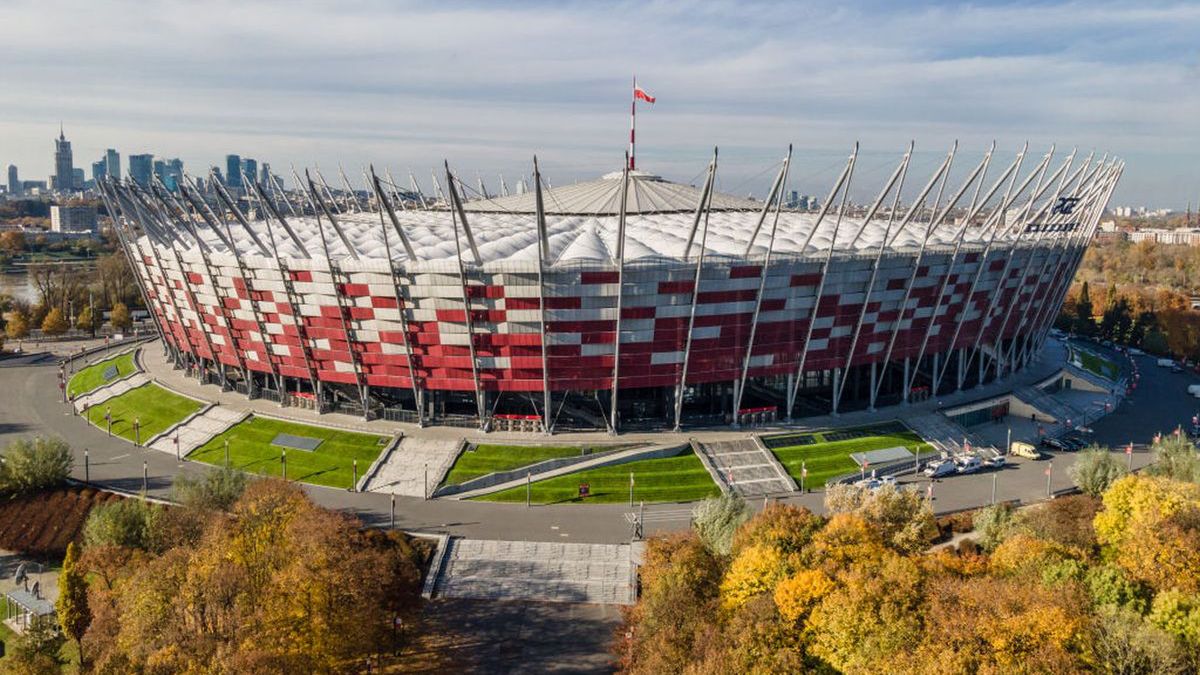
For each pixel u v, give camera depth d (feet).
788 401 308.81
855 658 133.49
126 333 530.27
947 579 150.82
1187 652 134.82
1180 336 491.31
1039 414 342.85
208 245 320.50
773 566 156.15
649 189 415.44
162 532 193.77
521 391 292.20
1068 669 124.88
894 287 309.22
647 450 275.39
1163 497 184.44
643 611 157.48
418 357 289.12
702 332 285.84
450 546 217.97
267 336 311.06
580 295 271.49
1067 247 377.30
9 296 589.73
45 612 182.09
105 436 316.60
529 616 189.78
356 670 166.81
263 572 159.63
